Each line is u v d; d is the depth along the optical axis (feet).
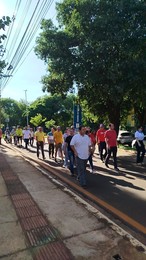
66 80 65.87
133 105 85.76
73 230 17.84
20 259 14.57
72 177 35.32
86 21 58.90
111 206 23.38
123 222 19.77
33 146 83.92
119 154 62.54
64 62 61.05
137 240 16.42
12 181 32.42
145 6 55.88
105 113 84.58
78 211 21.47
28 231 17.87
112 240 16.37
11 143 98.12
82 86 69.26
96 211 21.43
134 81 56.65
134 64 55.67
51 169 40.47
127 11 56.59
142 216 20.97
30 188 28.96
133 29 56.54
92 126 127.24
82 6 58.80
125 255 14.71
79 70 59.52
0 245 16.11
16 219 20.04
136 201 24.80
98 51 56.70
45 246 15.84
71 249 15.40
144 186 30.22
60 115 260.42
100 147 48.73
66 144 38.83
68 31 62.54
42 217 20.30
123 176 35.91
